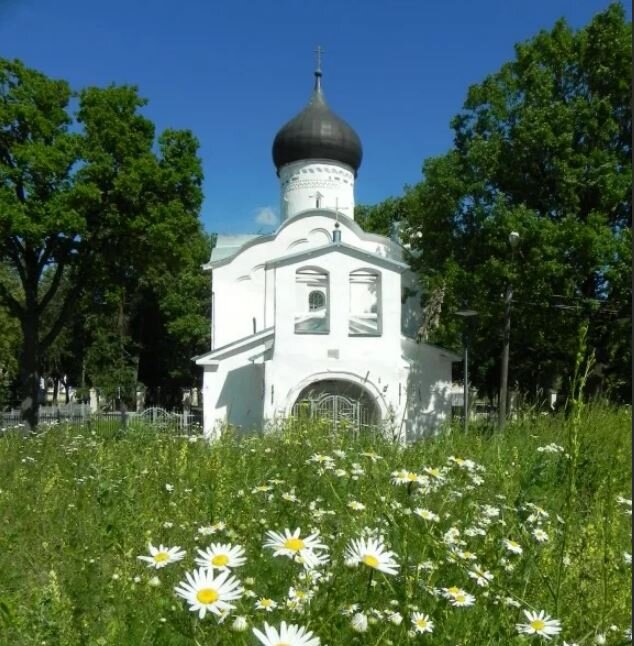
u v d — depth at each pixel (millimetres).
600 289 25562
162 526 4906
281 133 36125
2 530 6242
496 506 4625
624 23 25297
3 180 26109
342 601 2660
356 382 23094
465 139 27156
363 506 4039
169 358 48094
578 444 3182
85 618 2980
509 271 22672
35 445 12266
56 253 28531
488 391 33750
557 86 26500
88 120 26828
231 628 2172
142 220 27109
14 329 41031
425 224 27062
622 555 3537
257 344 25359
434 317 23750
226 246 35375
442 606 2785
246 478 6195
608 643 2846
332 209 32188
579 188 24625
